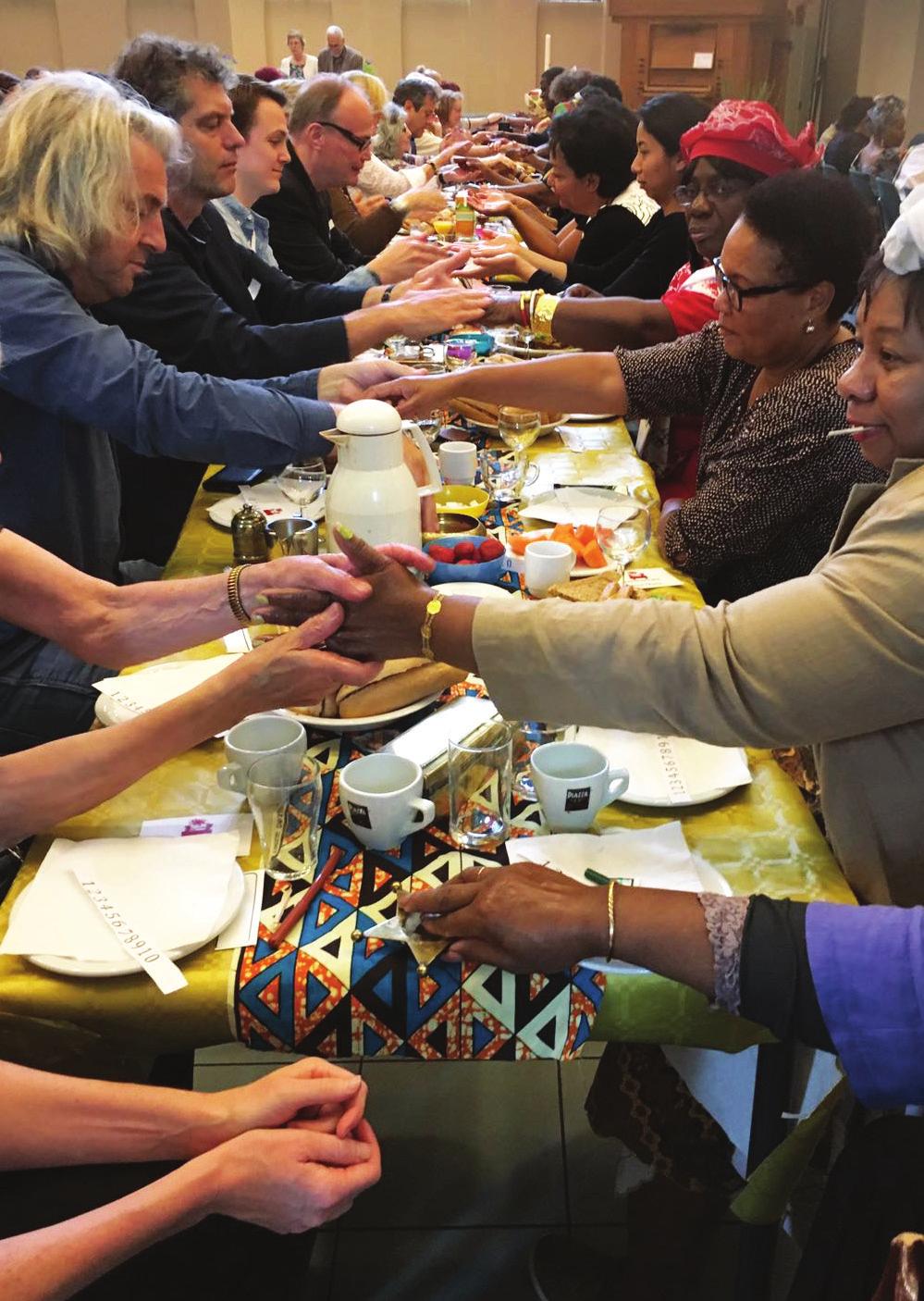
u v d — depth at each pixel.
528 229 4.66
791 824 1.24
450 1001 1.02
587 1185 1.72
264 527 1.85
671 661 1.11
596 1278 1.53
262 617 1.42
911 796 1.11
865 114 4.51
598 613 1.16
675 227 3.28
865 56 6.78
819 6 7.00
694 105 3.31
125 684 1.44
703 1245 1.45
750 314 1.85
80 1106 0.97
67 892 1.10
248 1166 0.93
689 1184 1.42
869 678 1.05
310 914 1.08
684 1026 1.06
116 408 1.81
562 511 2.06
